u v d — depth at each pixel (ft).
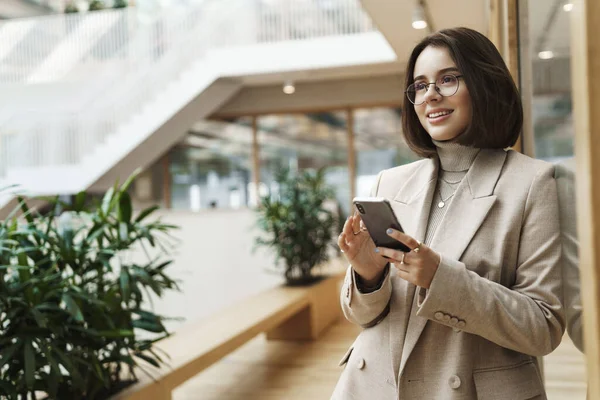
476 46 3.59
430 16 17.92
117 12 27.40
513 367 3.39
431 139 4.05
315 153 31.35
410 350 3.51
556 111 3.79
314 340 17.98
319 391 12.94
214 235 27.99
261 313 14.48
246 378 14.25
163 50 27.12
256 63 26.16
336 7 26.14
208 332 12.46
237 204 31.83
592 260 2.04
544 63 4.51
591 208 2.04
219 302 27.84
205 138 32.04
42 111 26.27
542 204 3.36
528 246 3.35
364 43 25.18
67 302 7.25
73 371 7.18
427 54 3.73
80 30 27.43
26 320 7.54
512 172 3.55
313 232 19.75
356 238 3.62
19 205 8.10
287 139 31.60
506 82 3.61
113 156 25.82
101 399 8.32
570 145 3.05
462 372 3.37
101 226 8.69
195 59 26.73
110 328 8.13
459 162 3.81
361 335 3.96
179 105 26.16
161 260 27.76
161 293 8.65
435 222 3.80
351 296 3.75
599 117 2.01
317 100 30.83
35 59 27.43
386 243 3.35
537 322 3.13
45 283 7.48
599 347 2.04
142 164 27.58
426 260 3.17
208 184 32.01
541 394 3.40
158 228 9.17
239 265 27.63
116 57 27.20
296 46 25.85
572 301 3.20
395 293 3.74
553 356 4.75
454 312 3.17
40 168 25.70
